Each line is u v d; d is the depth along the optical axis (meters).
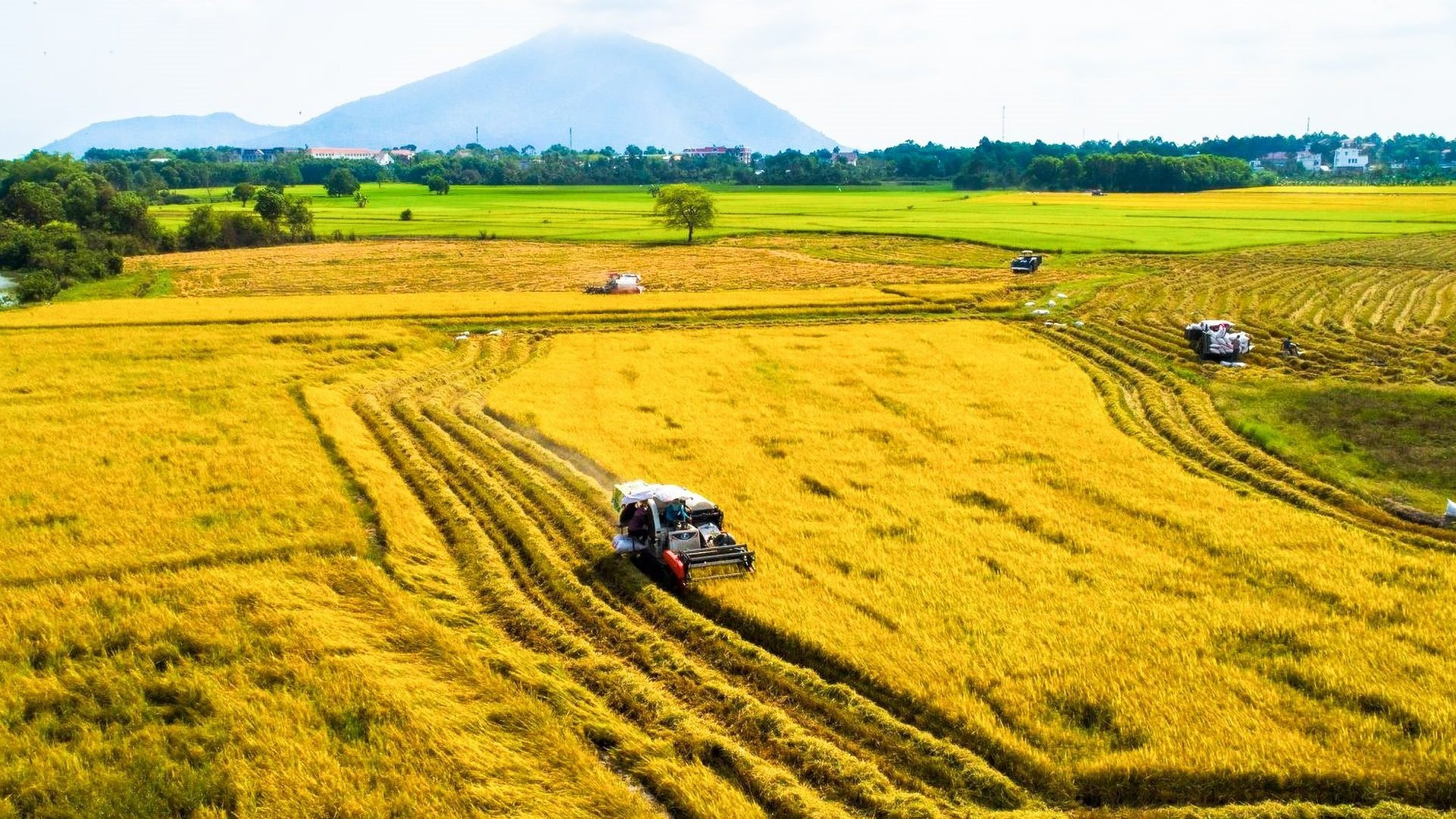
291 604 22.55
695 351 56.78
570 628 22.25
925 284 84.88
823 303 72.94
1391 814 15.63
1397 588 23.69
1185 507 29.81
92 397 42.91
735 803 15.83
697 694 19.25
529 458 35.34
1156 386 47.31
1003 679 19.27
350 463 33.62
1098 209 182.00
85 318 62.12
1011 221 156.62
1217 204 190.00
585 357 55.31
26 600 22.61
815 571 24.69
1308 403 42.56
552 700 18.80
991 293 78.31
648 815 15.55
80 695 18.84
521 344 59.97
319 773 16.56
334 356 53.03
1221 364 52.19
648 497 25.58
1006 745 17.20
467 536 27.38
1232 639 21.06
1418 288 77.62
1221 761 16.64
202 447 35.34
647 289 89.31
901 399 44.59
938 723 18.12
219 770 16.73
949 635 21.23
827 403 44.28
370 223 171.38
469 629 21.78
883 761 17.17
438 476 32.47
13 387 44.06
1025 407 43.16
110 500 29.62
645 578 24.41
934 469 34.09
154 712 18.38
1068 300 73.06
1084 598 23.11
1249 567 25.19
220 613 22.09
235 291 92.12
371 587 23.58
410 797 15.95
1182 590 23.69
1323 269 90.38
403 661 20.31
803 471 33.78
